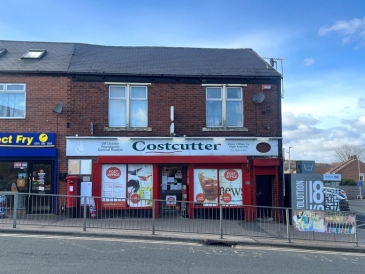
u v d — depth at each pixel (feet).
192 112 46.83
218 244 31.86
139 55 54.54
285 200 45.91
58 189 44.24
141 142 45.52
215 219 40.27
